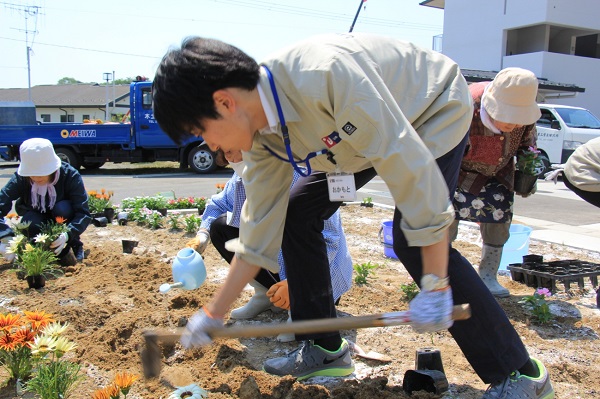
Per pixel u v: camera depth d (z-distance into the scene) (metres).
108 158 16.64
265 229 2.33
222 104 1.90
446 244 1.97
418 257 2.28
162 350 3.11
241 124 1.97
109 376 2.85
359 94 1.87
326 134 2.07
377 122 1.85
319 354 2.84
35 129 16.17
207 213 3.96
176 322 3.46
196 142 16.34
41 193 4.84
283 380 2.72
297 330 2.07
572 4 23.91
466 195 4.12
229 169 17.72
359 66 1.97
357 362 3.11
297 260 2.73
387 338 3.47
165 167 19.70
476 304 2.31
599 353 3.29
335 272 3.51
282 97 2.01
